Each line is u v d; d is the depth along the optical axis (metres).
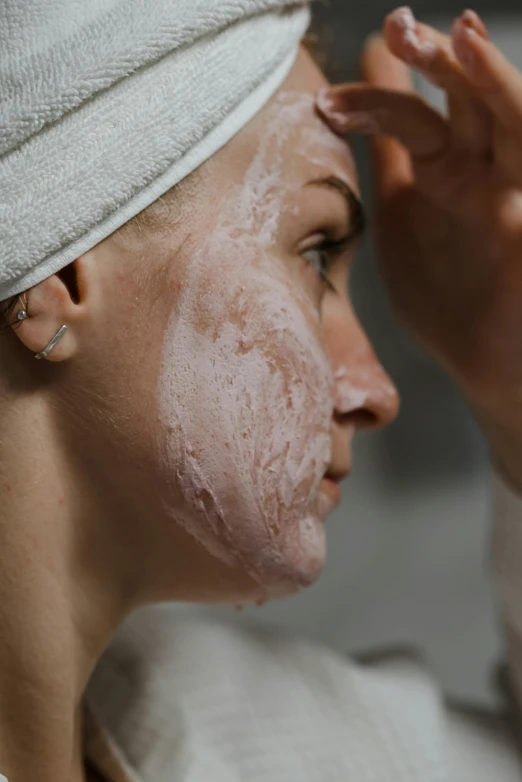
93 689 0.73
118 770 0.64
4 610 0.52
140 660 0.76
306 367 0.55
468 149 0.69
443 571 1.36
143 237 0.50
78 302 0.50
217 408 0.53
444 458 1.41
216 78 0.50
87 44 0.47
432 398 1.38
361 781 0.72
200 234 0.51
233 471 0.53
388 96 0.62
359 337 0.63
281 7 0.54
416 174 0.72
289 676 0.79
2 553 0.52
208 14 0.49
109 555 0.56
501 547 0.80
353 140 1.12
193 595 0.60
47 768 0.55
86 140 0.48
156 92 0.49
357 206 0.60
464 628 1.31
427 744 0.76
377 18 1.07
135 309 0.51
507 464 0.79
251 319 0.53
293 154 0.55
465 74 0.62
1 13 0.47
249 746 0.72
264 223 0.54
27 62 0.47
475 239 0.73
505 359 0.74
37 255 0.47
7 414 0.51
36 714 0.54
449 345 0.77
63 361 0.51
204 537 0.55
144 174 0.48
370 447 1.38
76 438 0.53
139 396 0.52
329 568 1.34
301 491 0.56
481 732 0.84
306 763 0.72
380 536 1.38
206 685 0.75
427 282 0.77
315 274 0.59
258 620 1.27
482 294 0.74
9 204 0.47
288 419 0.55
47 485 0.53
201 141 0.50
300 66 0.58
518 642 0.81
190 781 0.66
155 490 0.54
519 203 0.71
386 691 0.80
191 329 0.52
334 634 1.29
